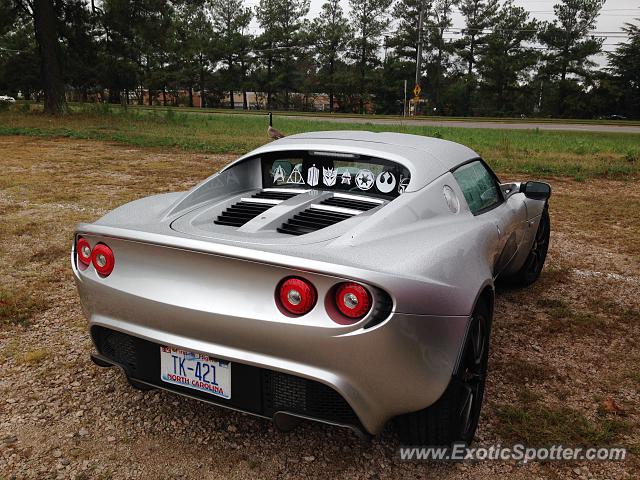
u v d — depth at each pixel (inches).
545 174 457.4
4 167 412.5
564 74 3053.6
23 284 172.1
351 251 82.7
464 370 88.7
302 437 100.6
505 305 167.8
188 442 98.1
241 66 3523.6
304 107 3533.5
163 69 3543.3
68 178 370.3
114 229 89.5
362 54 3321.9
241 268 79.8
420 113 3179.1
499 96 3097.9
